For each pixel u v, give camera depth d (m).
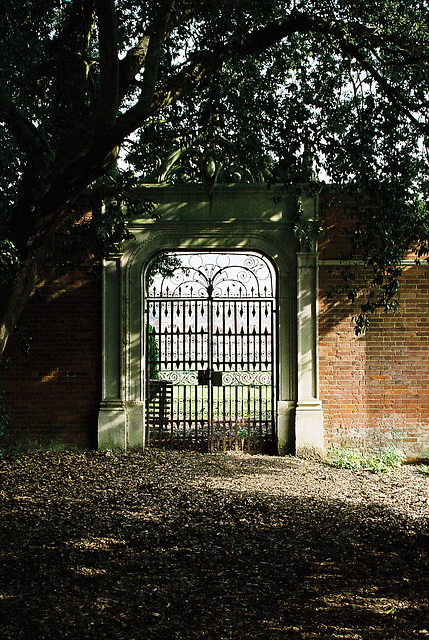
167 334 10.73
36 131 7.04
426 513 6.93
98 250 9.30
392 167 7.70
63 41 8.02
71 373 10.48
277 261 10.49
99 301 10.53
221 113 7.73
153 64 6.63
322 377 10.42
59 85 7.94
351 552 5.57
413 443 10.36
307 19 7.77
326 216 10.49
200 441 10.73
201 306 10.77
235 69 8.59
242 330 10.72
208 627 4.05
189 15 7.73
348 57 8.14
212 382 10.70
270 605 4.41
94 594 4.57
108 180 9.45
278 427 10.37
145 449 10.45
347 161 7.79
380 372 10.41
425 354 10.44
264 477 8.74
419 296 10.46
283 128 7.83
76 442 10.45
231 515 6.75
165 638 3.89
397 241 7.93
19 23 7.32
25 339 9.95
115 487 7.99
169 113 8.92
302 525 6.41
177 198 10.48
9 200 7.54
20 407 10.44
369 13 8.18
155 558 5.36
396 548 5.69
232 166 10.46
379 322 10.46
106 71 6.31
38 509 6.90
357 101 8.15
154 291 10.75
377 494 7.87
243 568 5.14
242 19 7.35
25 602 4.40
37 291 10.05
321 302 10.47
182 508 7.02
